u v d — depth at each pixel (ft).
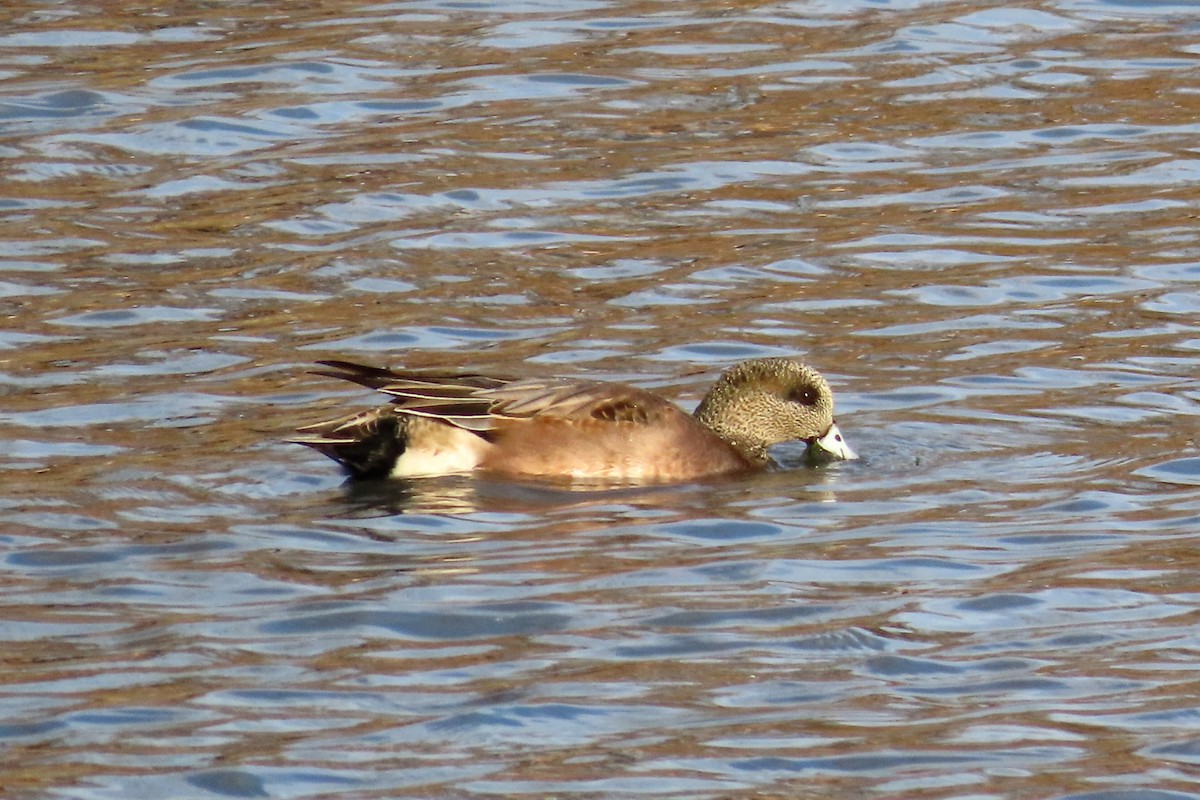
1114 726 32.65
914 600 38.22
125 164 68.85
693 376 52.60
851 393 51.49
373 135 71.97
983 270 60.49
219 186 67.21
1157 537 41.47
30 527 41.65
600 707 33.37
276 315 56.85
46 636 36.09
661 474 46.16
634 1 87.51
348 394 50.72
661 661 35.29
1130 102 75.31
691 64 79.20
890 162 69.97
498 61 79.51
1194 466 45.80
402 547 40.91
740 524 42.80
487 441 45.91
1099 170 69.00
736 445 47.91
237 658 35.17
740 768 31.14
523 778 30.73
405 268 60.59
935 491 44.91
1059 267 60.64
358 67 78.33
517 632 36.47
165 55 79.15
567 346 54.75
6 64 77.51
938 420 49.62
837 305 57.98
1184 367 52.65
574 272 60.59
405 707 33.32
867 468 46.88
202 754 31.45
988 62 79.56
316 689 33.91
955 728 32.60
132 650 35.50
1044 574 39.45
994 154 70.74
